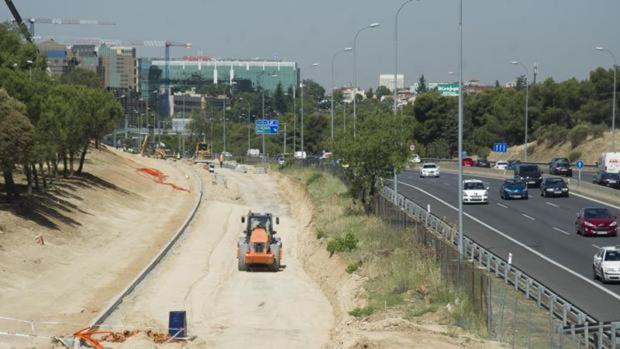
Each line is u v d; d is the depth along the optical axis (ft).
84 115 341.21
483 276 124.36
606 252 163.63
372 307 145.69
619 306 139.33
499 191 348.18
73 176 348.18
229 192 408.26
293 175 440.86
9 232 211.61
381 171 255.70
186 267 215.92
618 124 608.19
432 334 119.03
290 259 233.14
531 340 111.34
